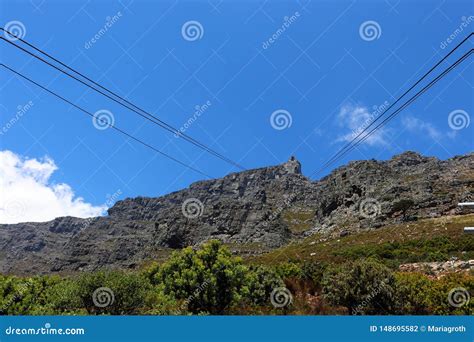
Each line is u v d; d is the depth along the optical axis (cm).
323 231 12688
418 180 12581
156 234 18362
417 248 6481
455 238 6419
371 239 8494
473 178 11581
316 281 3347
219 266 2344
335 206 14738
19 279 2250
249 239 15238
